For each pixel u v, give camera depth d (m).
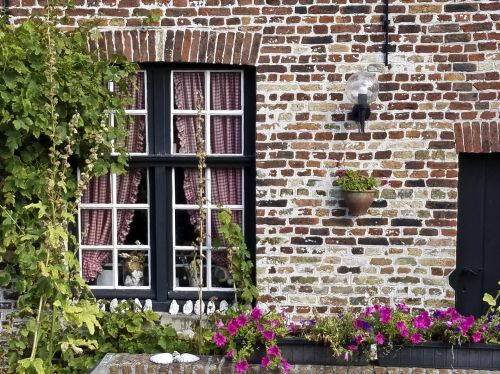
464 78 5.41
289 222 5.58
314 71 5.50
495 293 5.59
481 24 5.37
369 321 4.86
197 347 5.34
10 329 5.48
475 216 5.57
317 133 5.53
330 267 5.57
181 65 5.66
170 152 5.75
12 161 5.32
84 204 5.82
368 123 5.50
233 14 5.52
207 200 5.62
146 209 5.83
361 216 5.53
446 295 5.50
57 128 5.23
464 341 4.73
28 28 5.11
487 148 5.41
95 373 4.89
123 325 5.53
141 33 5.54
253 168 5.70
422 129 5.46
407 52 5.44
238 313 5.38
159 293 5.79
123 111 5.50
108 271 5.91
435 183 5.47
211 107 5.77
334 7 5.46
